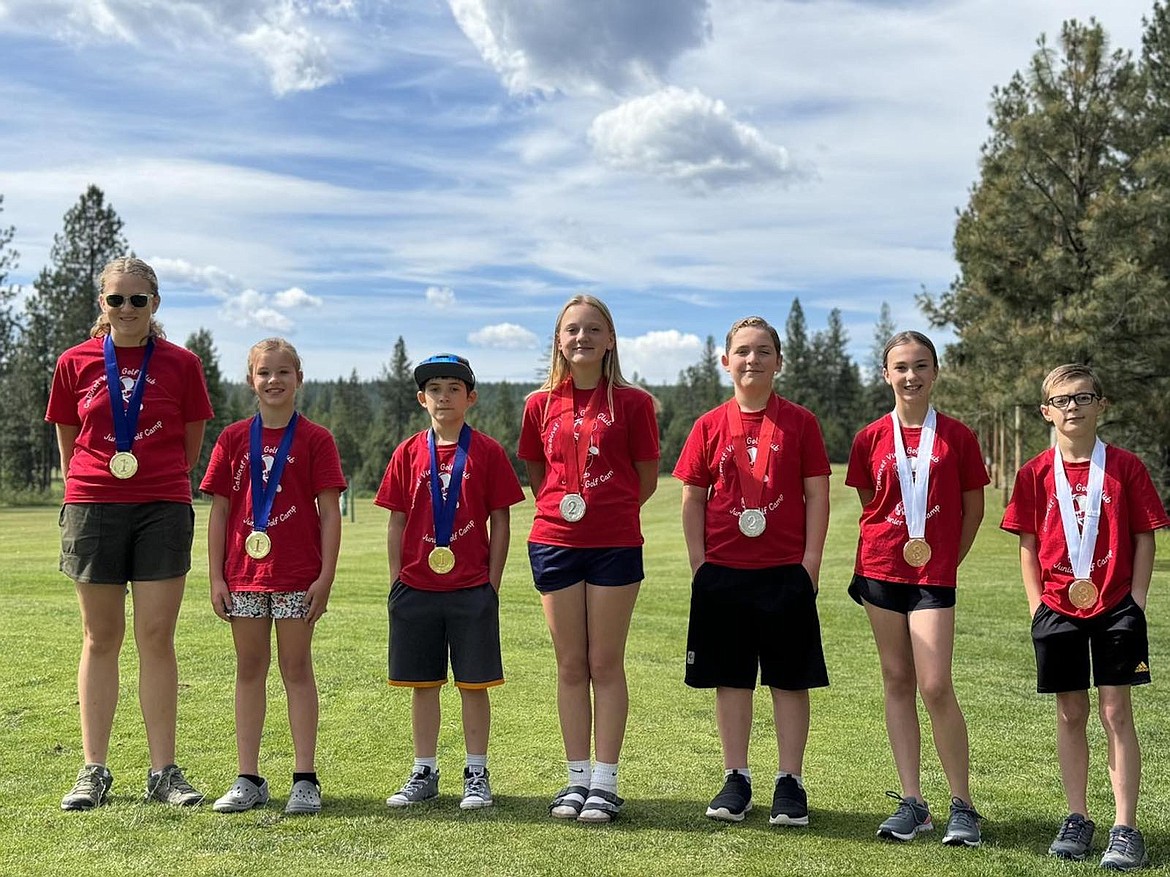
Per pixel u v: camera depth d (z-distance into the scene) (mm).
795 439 4504
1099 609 4109
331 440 4680
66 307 60062
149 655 4559
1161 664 8195
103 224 60375
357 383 112875
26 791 4508
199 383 4840
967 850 3959
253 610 4426
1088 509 4188
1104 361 19297
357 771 4957
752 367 4496
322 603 4484
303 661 4480
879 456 4469
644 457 4633
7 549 19625
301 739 4402
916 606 4301
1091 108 20141
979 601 12242
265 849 3809
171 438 4691
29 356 61625
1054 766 5262
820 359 97875
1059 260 19844
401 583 4621
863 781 4922
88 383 4652
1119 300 18609
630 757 5266
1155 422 20016
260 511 4504
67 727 5500
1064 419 4273
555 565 4520
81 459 4609
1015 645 9219
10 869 3574
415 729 4586
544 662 7695
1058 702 4203
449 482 4641
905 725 4359
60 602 9836
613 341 4672
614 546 4500
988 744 5711
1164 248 19312
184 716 5832
